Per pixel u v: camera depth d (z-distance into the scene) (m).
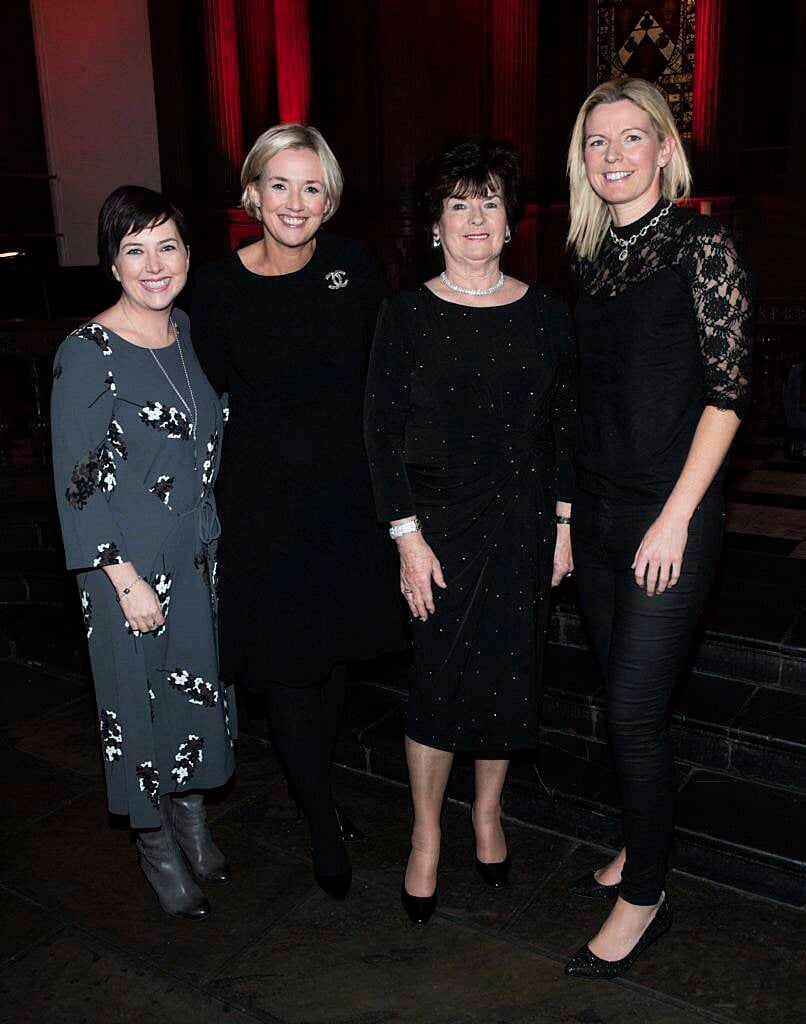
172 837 2.75
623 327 2.10
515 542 2.36
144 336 2.40
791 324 6.70
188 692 2.57
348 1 11.12
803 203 10.77
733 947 2.52
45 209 12.40
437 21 11.43
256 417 2.46
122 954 2.59
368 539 2.56
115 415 2.34
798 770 2.93
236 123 11.89
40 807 3.31
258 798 3.31
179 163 12.12
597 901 2.72
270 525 2.47
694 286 2.00
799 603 3.55
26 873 2.96
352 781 3.38
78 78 12.09
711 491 2.15
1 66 11.81
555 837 3.02
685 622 2.19
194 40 11.88
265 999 2.42
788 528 4.42
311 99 11.95
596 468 2.24
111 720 2.52
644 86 2.04
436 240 2.30
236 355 2.41
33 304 7.30
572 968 2.43
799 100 10.67
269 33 12.24
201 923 2.70
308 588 2.51
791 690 3.23
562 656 3.58
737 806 2.88
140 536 2.40
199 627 2.54
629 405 2.12
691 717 3.08
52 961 2.58
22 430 6.80
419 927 2.65
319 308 2.40
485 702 2.46
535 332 2.29
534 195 12.41
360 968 2.51
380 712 3.52
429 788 2.56
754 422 6.81
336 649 2.57
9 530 5.09
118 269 2.31
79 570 2.43
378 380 2.32
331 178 2.30
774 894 2.68
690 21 11.98
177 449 2.41
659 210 2.07
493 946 2.57
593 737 3.30
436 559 2.38
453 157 2.16
